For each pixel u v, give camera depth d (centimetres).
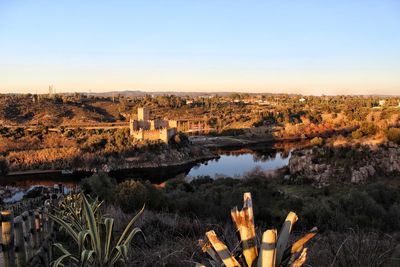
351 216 1438
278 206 2697
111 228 440
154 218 777
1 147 10488
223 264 257
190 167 10444
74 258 423
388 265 390
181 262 451
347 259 373
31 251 468
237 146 14012
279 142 14700
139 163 10488
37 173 9319
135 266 474
